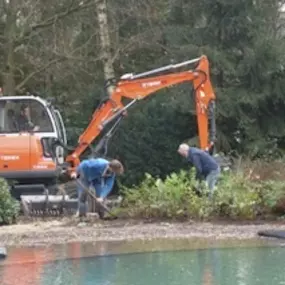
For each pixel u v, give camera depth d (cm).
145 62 3712
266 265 1185
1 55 3091
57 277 1106
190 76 2422
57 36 3247
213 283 1043
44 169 2317
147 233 1585
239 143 3084
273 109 3164
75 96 3575
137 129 3134
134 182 3078
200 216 1788
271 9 3152
